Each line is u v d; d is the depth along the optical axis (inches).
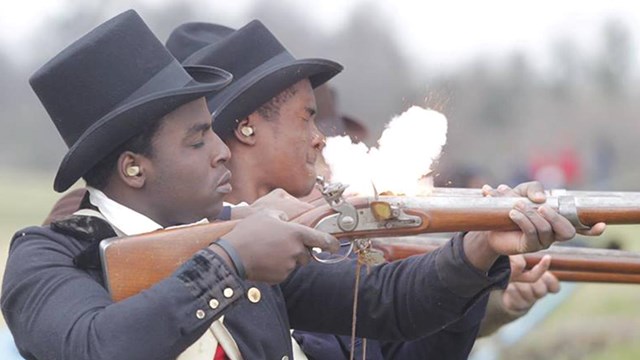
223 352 296.0
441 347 357.1
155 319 265.1
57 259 287.1
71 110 296.4
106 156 294.2
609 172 1822.1
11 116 2268.7
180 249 278.4
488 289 310.0
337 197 292.5
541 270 417.7
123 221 294.4
